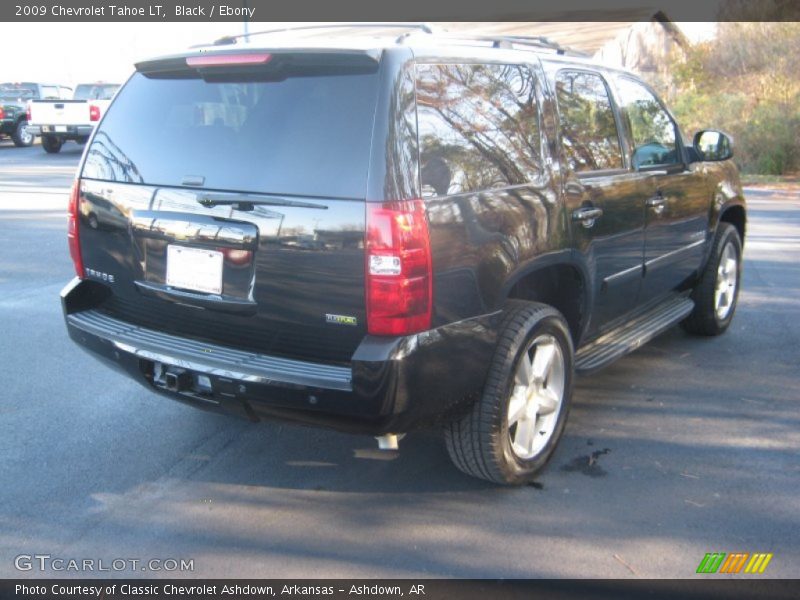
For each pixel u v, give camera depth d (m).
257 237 3.32
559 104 4.14
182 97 3.70
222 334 3.56
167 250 3.62
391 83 3.20
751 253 9.55
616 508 3.69
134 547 3.41
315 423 3.36
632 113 4.91
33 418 4.68
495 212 3.52
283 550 3.38
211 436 4.48
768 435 4.45
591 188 4.22
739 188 6.20
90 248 3.97
